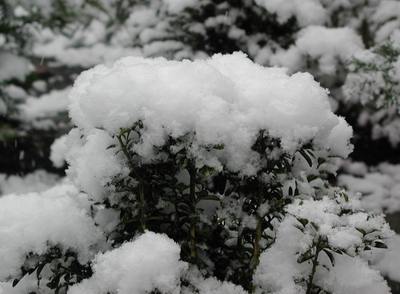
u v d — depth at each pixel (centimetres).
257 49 181
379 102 183
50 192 116
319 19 179
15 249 87
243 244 94
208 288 87
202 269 90
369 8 190
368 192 184
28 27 209
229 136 84
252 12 181
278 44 184
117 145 86
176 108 82
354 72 182
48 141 240
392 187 187
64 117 257
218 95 84
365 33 191
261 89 86
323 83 193
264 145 85
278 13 174
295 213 84
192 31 180
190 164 85
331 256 82
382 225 84
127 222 87
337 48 176
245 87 87
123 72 85
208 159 84
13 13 198
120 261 79
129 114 83
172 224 89
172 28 183
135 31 189
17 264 87
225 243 96
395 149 209
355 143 212
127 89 83
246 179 89
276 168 89
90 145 88
